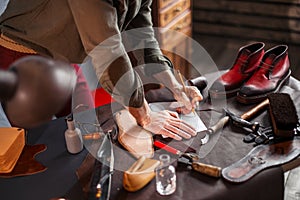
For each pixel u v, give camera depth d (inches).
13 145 50.5
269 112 57.4
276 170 47.7
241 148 51.2
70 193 45.6
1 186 47.2
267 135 53.0
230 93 62.1
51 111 25.0
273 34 132.6
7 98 24.6
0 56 63.6
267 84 61.7
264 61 64.3
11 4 60.6
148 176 45.7
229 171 46.9
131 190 44.6
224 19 137.3
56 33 55.8
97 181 44.8
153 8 100.8
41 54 60.5
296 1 123.6
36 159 50.9
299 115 56.9
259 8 130.0
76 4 45.7
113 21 47.3
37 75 24.5
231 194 45.0
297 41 130.3
